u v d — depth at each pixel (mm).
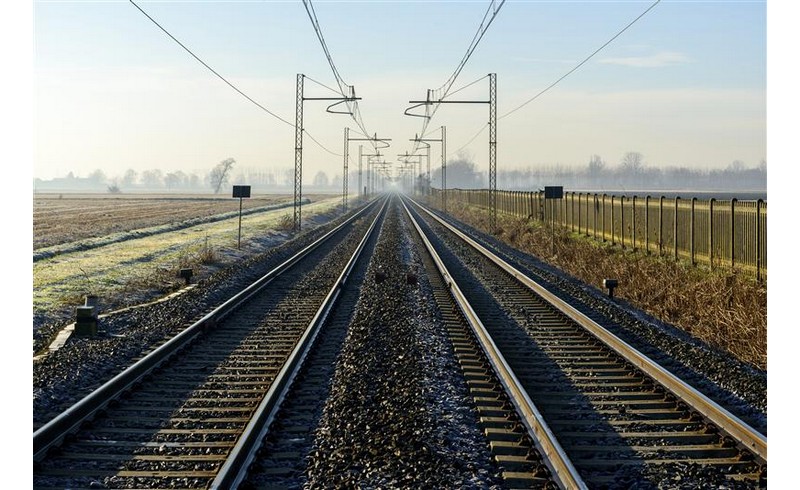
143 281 21734
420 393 9898
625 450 8086
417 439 8031
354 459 7520
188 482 7082
